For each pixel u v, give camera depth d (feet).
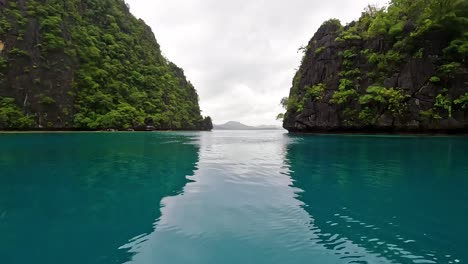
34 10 135.44
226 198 16.81
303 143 58.95
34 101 122.21
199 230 12.01
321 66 110.52
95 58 163.43
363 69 94.94
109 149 45.42
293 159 34.09
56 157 33.88
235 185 20.25
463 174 23.30
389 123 80.94
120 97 167.22
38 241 10.91
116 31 200.03
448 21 74.90
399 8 92.27
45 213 14.02
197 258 9.66
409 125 77.66
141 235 11.48
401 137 70.59
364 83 92.22
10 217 13.48
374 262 9.41
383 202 15.93
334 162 30.91
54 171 24.77
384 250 10.23
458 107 71.72
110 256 9.84
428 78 77.20
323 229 12.10
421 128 76.59
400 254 9.93
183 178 22.70
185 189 19.02
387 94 80.12
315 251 10.12
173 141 72.08
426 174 23.50
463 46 70.85
